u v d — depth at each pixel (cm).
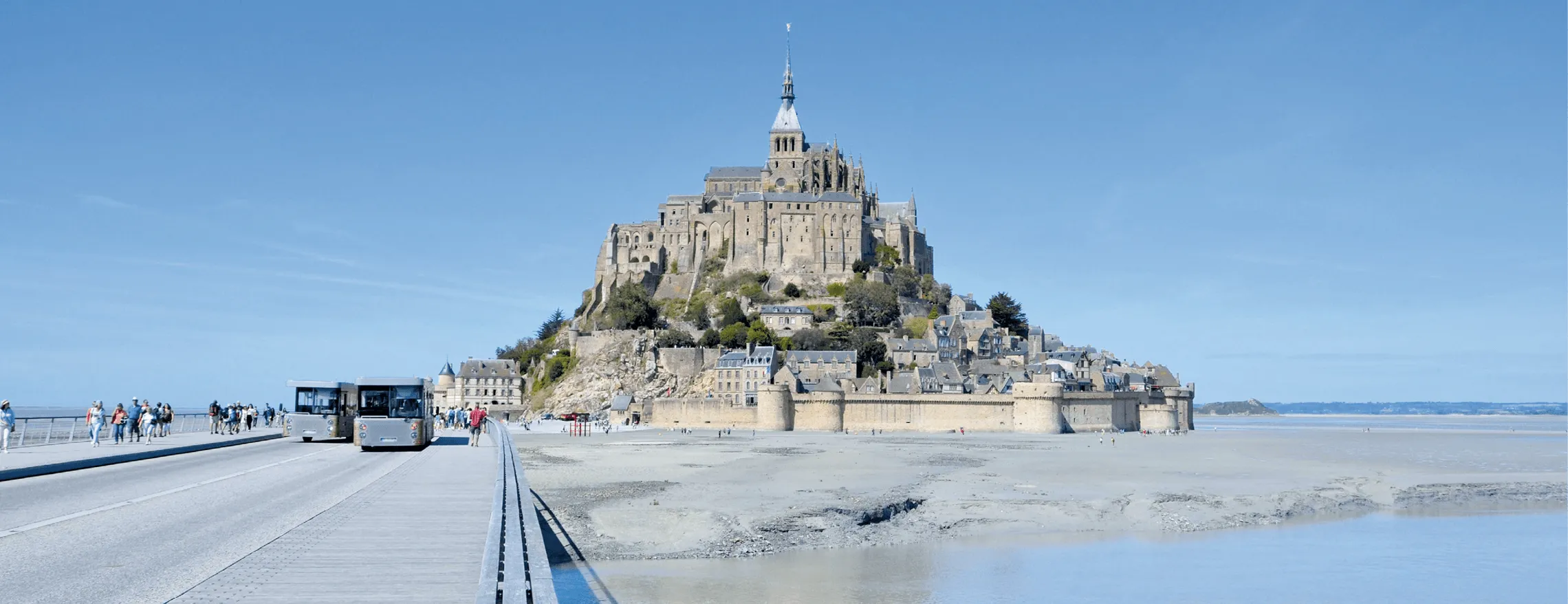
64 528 3077
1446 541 6438
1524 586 5166
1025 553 5859
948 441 16625
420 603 2042
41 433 9212
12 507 3631
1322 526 7019
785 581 4988
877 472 9719
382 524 3212
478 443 8562
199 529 3072
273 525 3173
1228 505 7594
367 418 7669
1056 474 9856
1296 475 10062
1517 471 10962
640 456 11438
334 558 2570
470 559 2569
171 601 2038
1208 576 5331
